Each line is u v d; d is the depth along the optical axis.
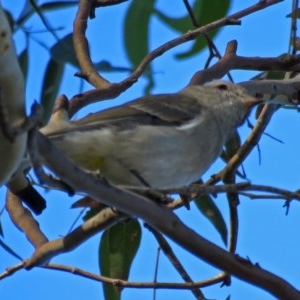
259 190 8.02
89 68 10.95
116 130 9.75
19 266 9.37
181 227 7.94
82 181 7.44
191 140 10.46
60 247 8.83
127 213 8.02
